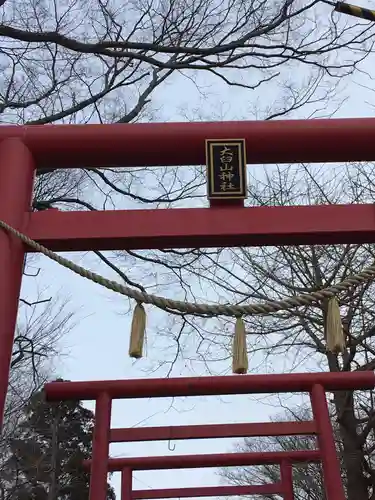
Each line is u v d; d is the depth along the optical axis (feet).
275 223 12.91
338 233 12.87
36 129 13.71
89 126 13.79
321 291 11.44
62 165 14.14
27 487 57.47
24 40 21.29
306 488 50.90
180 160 14.14
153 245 13.08
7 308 11.71
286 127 13.85
